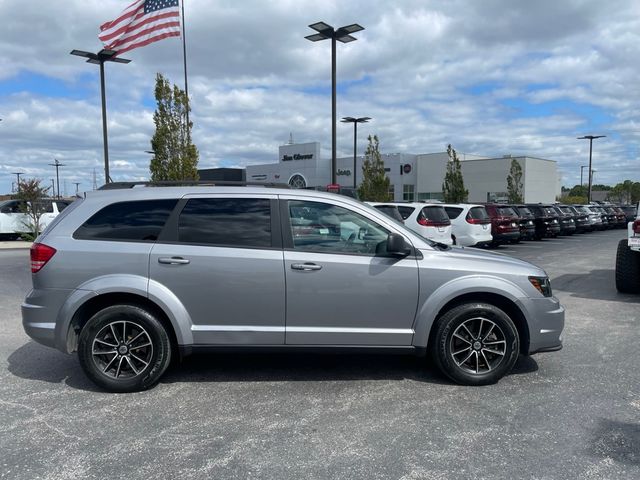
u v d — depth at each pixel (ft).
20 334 21.16
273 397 14.33
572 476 10.20
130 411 13.39
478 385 15.10
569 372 16.24
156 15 55.52
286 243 14.88
